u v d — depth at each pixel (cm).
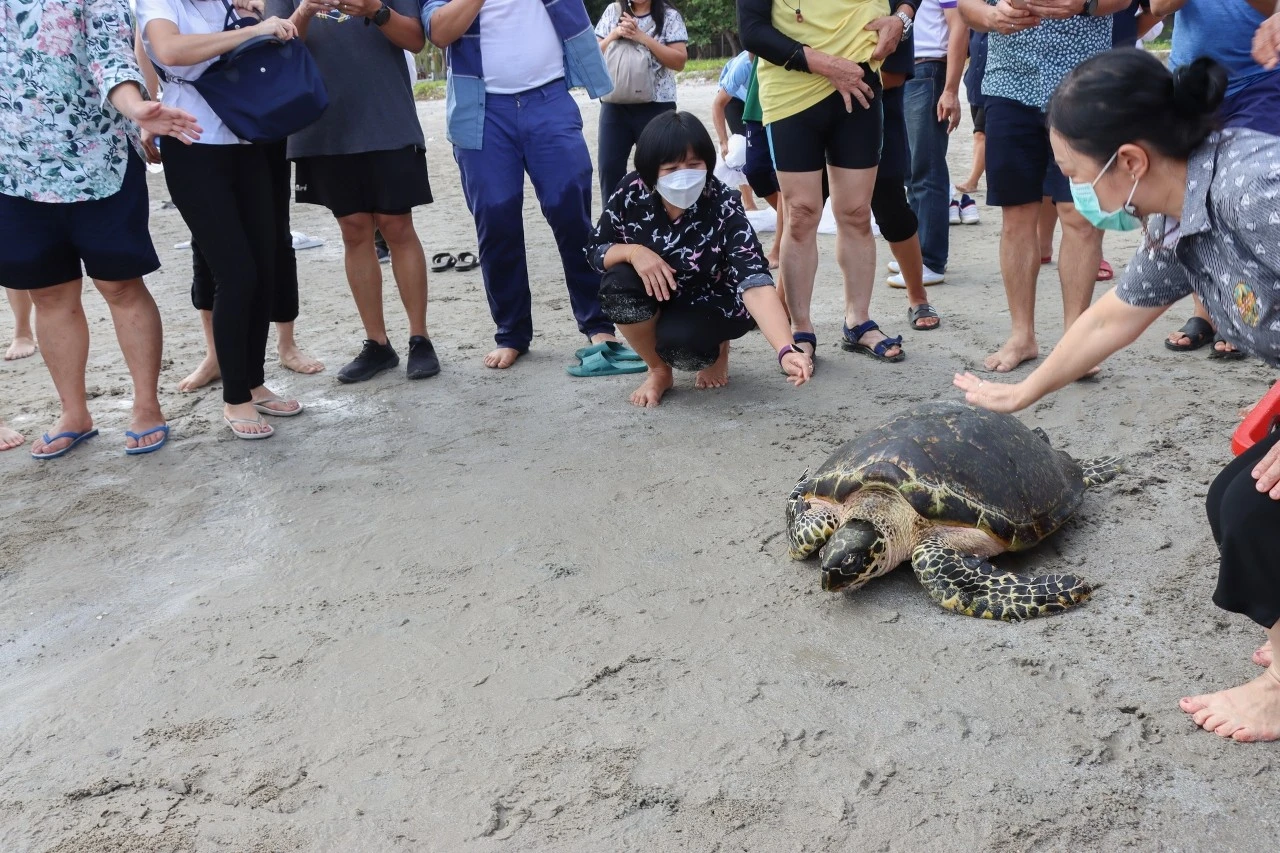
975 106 623
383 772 243
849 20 454
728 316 457
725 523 356
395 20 476
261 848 222
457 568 338
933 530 304
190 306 727
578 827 222
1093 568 312
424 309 545
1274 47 298
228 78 418
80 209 427
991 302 613
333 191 505
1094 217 205
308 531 374
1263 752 228
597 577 326
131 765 252
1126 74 188
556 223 537
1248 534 207
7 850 226
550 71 520
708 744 245
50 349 459
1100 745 234
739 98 817
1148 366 479
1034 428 405
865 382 486
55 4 398
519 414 481
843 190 497
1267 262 181
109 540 379
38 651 311
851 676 267
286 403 498
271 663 291
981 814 217
